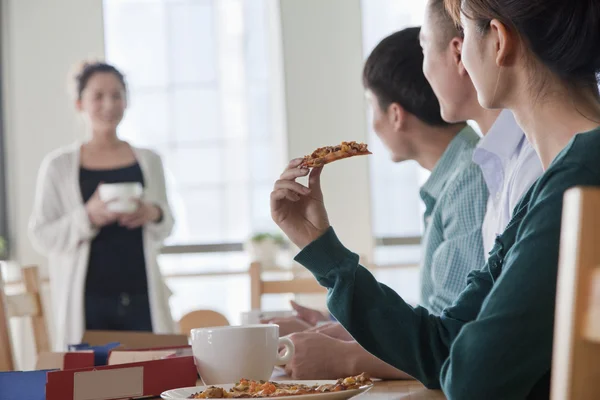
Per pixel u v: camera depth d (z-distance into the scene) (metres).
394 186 5.36
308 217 1.15
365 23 5.39
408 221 5.33
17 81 5.46
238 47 5.55
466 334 0.85
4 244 5.35
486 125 1.58
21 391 1.07
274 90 5.52
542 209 0.86
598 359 0.48
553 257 0.83
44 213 3.39
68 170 3.43
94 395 1.05
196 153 5.55
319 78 5.41
